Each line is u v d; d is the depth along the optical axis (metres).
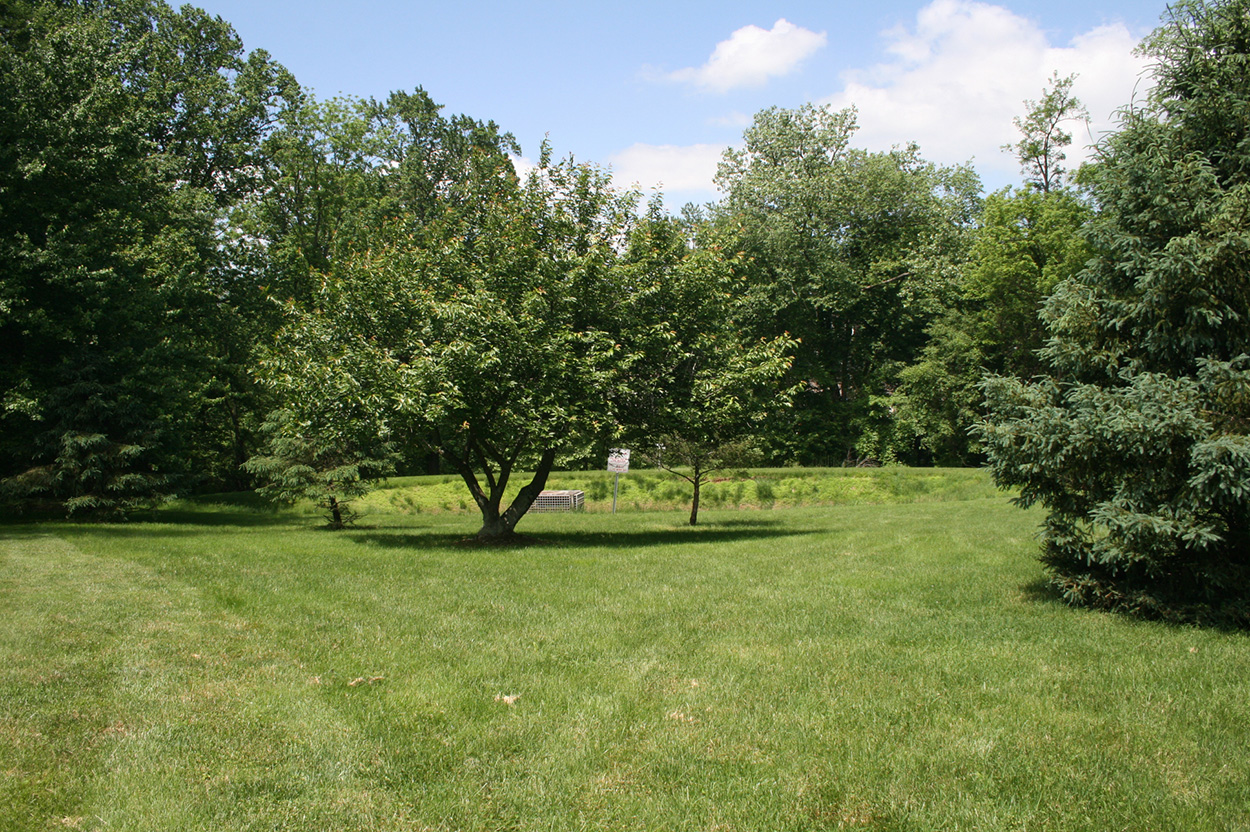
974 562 11.98
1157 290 8.20
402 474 41.62
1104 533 10.77
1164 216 8.48
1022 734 4.97
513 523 17.28
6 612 8.23
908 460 45.50
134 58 26.78
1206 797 4.12
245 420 38.59
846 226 43.47
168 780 4.24
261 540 16.77
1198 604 7.91
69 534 17.44
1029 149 36.53
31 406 19.66
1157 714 5.30
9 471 22.23
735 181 41.22
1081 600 8.71
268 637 7.25
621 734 4.96
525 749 4.73
